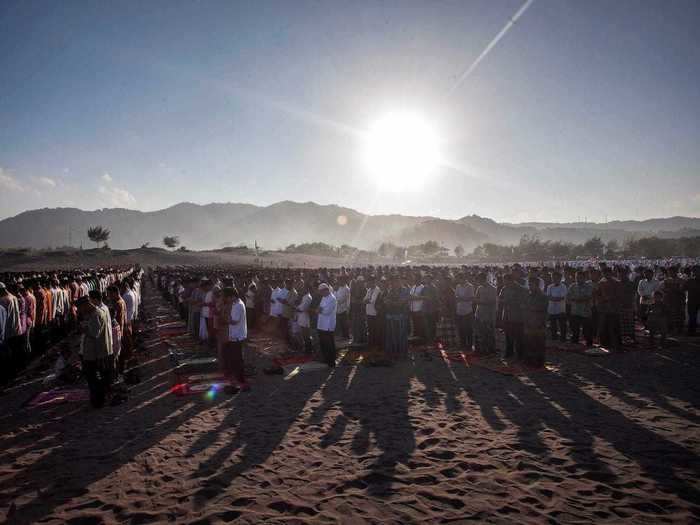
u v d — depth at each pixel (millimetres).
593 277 12250
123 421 6938
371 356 10891
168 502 4508
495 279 17359
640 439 5879
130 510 4355
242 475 5074
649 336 12320
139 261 90688
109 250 100188
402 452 5637
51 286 14164
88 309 7523
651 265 36406
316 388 8648
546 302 9859
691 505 4270
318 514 4242
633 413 6867
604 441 5836
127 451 5793
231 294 8773
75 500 4570
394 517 4172
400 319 11203
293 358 11312
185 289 16094
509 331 10969
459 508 4316
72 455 5695
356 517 4180
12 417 7176
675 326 14125
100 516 4246
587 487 4664
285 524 4082
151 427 6656
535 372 9453
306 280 14844
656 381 8602
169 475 5094
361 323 13219
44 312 12438
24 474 5176
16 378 9836
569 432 6164
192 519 4184
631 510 4207
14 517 4262
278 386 8836
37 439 6242
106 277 25141
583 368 9727
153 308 25500
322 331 10320
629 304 12719
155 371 10414
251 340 14375
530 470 5059
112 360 7922
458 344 13172
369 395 8109
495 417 6824
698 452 5469
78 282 17656
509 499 4457
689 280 13727
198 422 6844
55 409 7570
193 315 14398
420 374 9602
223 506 4410
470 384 8711
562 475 4945
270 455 5605
